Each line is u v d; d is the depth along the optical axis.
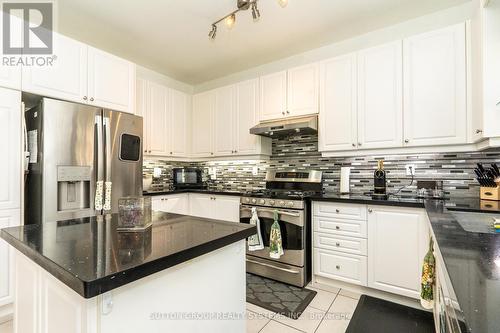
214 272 1.06
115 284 0.66
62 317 0.78
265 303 2.10
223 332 1.10
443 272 0.74
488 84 1.75
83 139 2.19
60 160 2.05
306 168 3.15
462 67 2.04
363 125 2.47
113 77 2.57
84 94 2.33
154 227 1.19
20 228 1.16
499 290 0.54
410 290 1.97
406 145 2.26
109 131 2.36
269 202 2.59
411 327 1.73
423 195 2.30
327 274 2.37
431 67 2.16
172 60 3.32
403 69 2.28
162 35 2.72
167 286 0.87
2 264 1.85
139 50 3.04
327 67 2.69
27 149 2.10
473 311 0.46
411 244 1.96
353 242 2.23
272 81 3.09
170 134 3.60
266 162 3.48
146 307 0.81
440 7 2.31
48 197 1.98
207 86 4.08
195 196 3.54
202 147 3.75
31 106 2.28
